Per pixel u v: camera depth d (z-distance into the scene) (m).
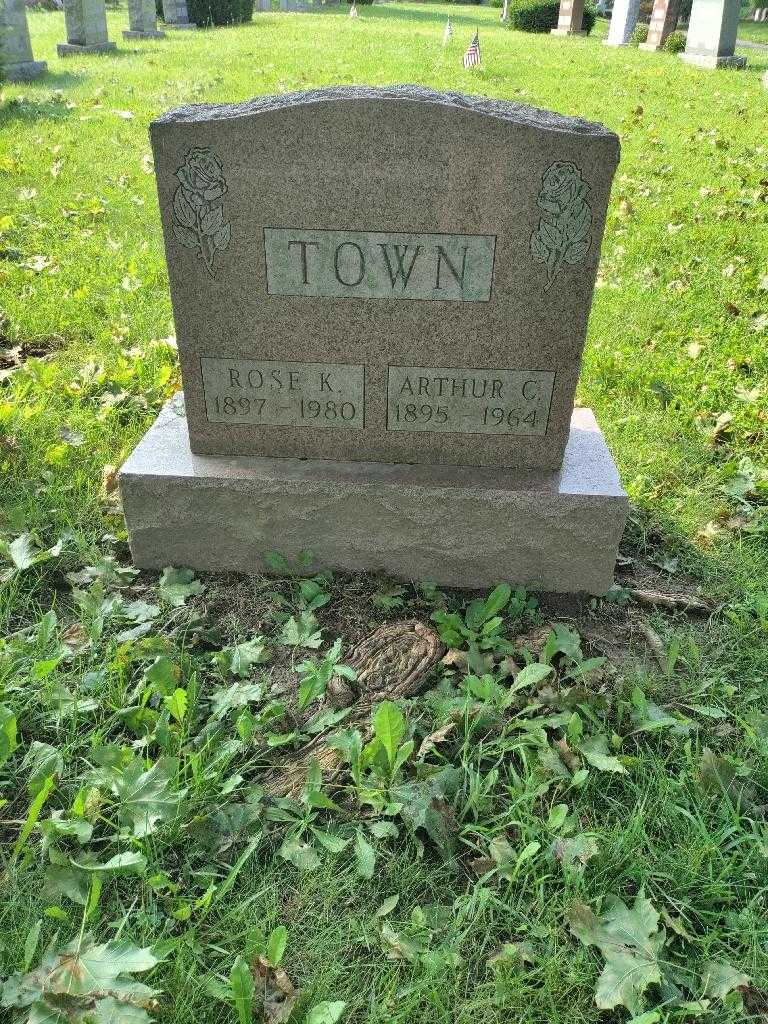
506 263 1.04
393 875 0.81
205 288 1.08
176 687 0.98
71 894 0.76
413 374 1.12
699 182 3.14
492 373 1.11
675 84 5.40
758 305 2.10
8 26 4.36
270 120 0.97
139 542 1.19
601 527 1.13
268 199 1.02
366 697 1.00
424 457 1.18
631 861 0.83
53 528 1.25
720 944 0.77
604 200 1.00
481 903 0.78
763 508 1.37
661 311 2.06
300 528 1.17
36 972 0.70
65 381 1.62
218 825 0.84
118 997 0.68
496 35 8.37
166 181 1.02
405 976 0.74
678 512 1.36
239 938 0.75
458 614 1.15
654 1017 0.68
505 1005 0.72
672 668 1.05
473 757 0.93
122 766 0.87
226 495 1.15
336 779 0.90
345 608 1.15
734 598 1.20
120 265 2.19
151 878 0.77
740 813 0.89
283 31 7.42
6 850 0.82
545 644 1.05
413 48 6.41
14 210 2.50
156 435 1.23
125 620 1.10
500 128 0.96
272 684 1.03
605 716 0.98
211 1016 0.70
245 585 1.19
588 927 0.76
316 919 0.78
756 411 1.61
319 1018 0.68
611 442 1.51
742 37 11.24
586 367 1.77
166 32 7.09
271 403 1.15
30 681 0.97
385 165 0.99
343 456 1.19
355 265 1.05
